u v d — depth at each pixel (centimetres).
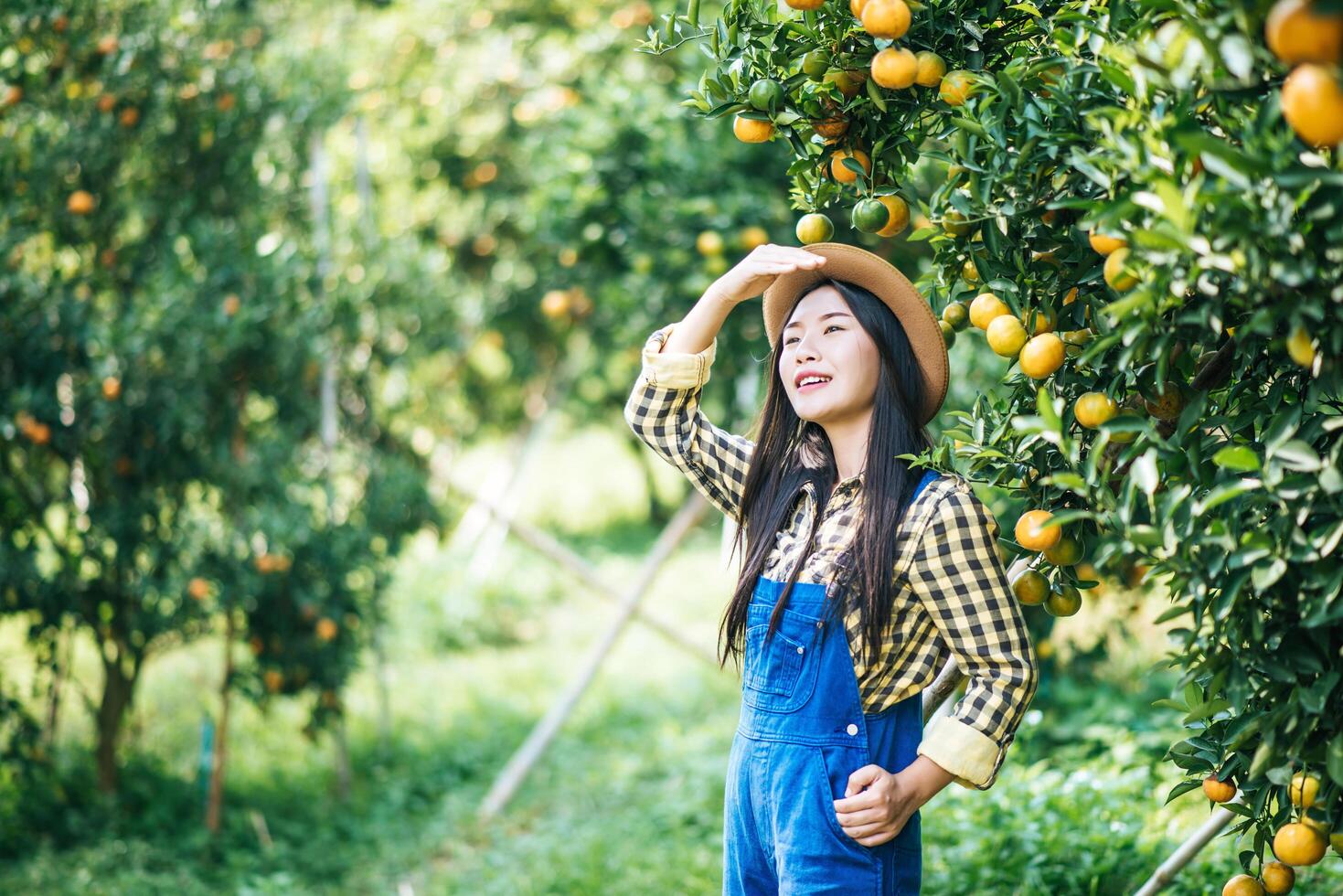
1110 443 177
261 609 460
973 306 179
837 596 181
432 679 672
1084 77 158
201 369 438
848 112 187
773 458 207
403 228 678
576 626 794
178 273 433
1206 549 145
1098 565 151
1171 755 180
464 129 657
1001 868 293
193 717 584
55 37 435
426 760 539
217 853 444
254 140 471
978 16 177
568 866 393
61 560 443
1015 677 177
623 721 585
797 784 180
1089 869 284
